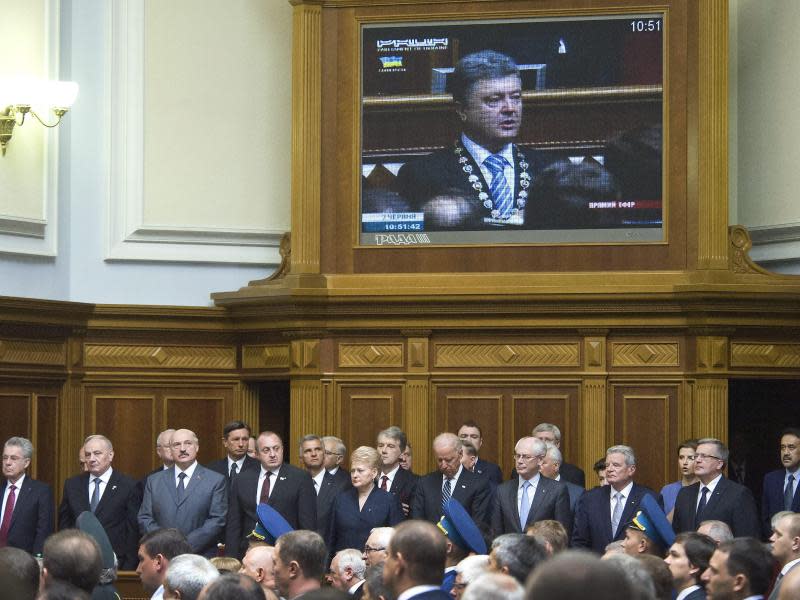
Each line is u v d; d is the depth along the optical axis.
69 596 7.38
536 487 16.02
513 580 6.11
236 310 21.52
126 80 21.86
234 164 22.22
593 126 20.38
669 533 11.88
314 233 20.91
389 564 7.42
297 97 20.98
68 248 21.50
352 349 20.84
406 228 20.80
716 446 15.34
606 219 20.33
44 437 20.62
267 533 12.68
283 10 22.48
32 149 20.62
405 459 18.14
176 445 17.44
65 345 21.03
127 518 18.02
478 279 20.50
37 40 20.64
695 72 20.19
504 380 20.48
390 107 20.86
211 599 7.32
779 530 10.70
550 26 20.48
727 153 19.95
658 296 19.77
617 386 20.22
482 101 20.62
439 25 20.77
